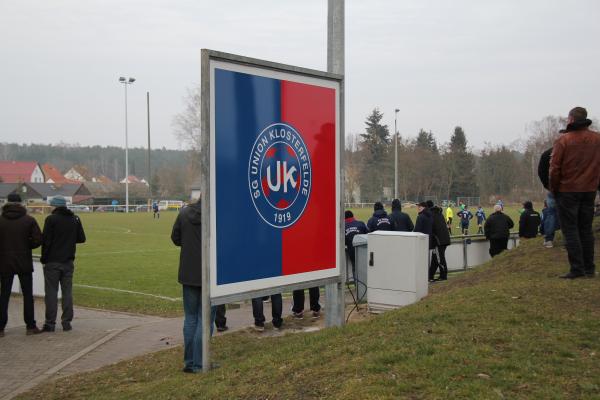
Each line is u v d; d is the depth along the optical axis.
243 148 6.47
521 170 92.19
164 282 16.75
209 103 6.12
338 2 8.48
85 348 8.73
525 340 5.29
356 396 4.36
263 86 6.70
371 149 101.62
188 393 5.43
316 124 7.35
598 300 6.46
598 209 12.42
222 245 6.29
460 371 4.60
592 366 4.65
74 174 157.62
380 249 9.63
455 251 16.91
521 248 11.09
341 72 8.48
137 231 39.41
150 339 9.27
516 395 4.14
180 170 117.62
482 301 6.80
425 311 6.77
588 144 7.43
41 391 6.57
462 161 93.38
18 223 9.58
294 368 5.41
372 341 5.75
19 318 11.36
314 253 7.35
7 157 181.88
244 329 9.48
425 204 14.25
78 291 15.02
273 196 6.82
